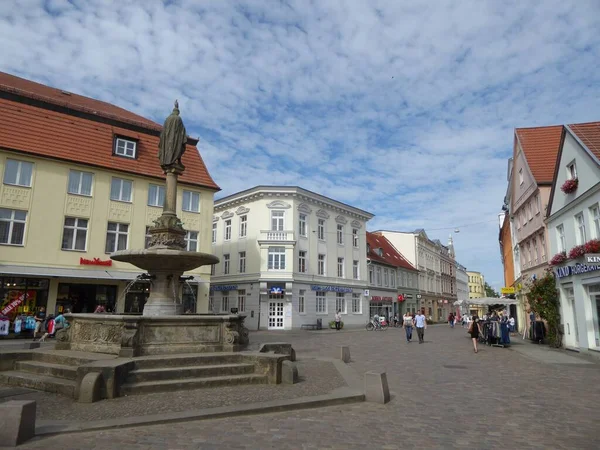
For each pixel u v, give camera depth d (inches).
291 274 1476.4
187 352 396.2
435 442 233.1
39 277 958.4
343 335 1234.0
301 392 335.9
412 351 759.1
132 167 1099.9
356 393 331.0
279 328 1462.8
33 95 1017.5
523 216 1149.1
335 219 1740.9
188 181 1187.9
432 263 2869.1
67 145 1018.7
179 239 481.7
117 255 454.3
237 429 247.9
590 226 684.1
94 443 220.1
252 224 1551.4
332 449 218.1
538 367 550.3
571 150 750.5
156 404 291.7
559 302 816.3
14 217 939.3
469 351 766.5
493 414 296.8
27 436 223.0
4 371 373.1
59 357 370.3
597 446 230.4
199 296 1185.4
